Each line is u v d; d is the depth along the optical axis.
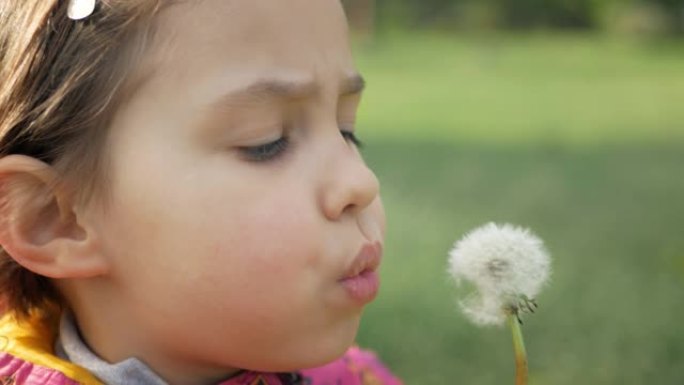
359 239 0.60
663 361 1.38
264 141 0.59
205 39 0.59
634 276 1.78
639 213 2.38
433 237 2.07
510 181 2.83
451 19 9.86
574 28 9.77
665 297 1.66
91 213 0.61
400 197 2.56
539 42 8.65
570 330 1.49
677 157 3.32
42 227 0.61
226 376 0.64
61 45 0.61
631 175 2.96
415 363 1.35
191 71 0.59
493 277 0.63
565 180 2.86
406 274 1.76
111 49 0.60
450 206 2.44
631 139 3.75
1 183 0.61
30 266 0.61
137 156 0.59
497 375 1.32
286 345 0.60
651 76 6.00
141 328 0.62
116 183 0.60
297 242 0.59
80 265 0.61
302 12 0.61
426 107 4.75
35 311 0.67
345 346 0.61
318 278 0.59
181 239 0.59
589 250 1.99
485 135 3.87
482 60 7.08
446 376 1.31
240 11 0.60
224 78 0.59
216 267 0.59
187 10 0.59
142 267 0.60
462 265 0.64
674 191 2.70
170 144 0.59
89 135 0.60
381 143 3.62
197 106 0.59
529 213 2.36
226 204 0.58
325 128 0.61
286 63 0.60
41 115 0.60
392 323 1.49
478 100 5.03
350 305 0.60
